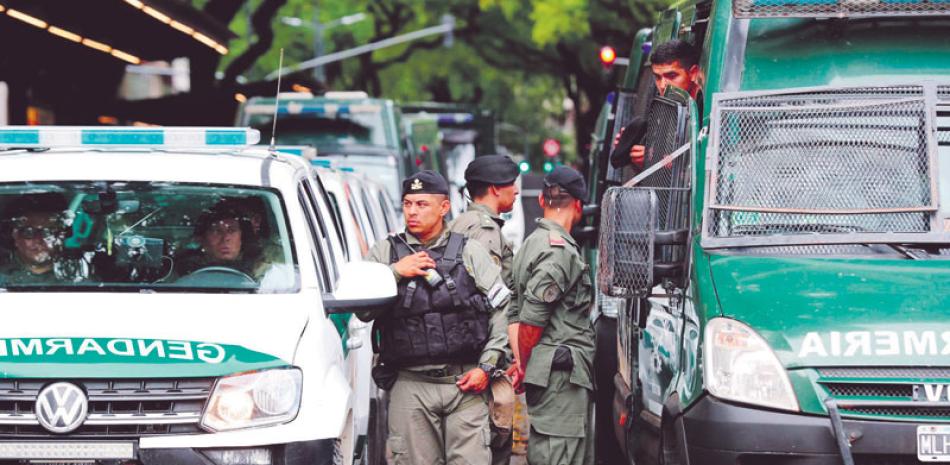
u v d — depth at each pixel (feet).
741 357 52.49
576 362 64.49
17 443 48.60
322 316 54.24
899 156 58.70
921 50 61.36
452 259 59.36
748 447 51.67
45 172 58.18
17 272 55.16
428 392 59.52
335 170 84.99
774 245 56.65
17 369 49.14
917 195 58.13
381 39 398.62
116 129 59.82
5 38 183.62
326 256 61.16
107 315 51.42
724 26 61.93
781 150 58.95
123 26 206.28
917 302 53.21
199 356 49.88
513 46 370.32
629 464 69.56
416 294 59.11
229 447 48.85
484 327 59.62
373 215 95.35
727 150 59.06
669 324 61.46
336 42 427.74
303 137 181.16
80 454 48.60
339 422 50.80
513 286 67.97
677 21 77.30
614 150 79.41
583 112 404.16
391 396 60.44
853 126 59.06
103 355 49.60
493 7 345.92
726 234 57.67
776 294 53.83
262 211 57.36
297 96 182.70
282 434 49.32
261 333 51.21
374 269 56.08
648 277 57.36
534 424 65.21
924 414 51.72
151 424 48.98
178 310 52.13
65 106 230.68
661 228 66.03
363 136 180.24
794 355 52.13
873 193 58.29
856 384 51.96
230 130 59.82
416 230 60.08
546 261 63.10
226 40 245.04
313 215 61.05
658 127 72.90
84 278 54.95
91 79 233.14
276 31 387.55
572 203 64.54
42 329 50.52
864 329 52.37
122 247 56.03
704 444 52.70
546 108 605.31
